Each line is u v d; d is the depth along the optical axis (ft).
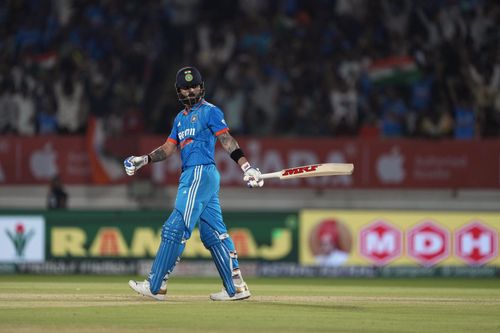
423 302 121.08
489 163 247.91
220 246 114.32
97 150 247.50
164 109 262.67
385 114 260.62
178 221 111.55
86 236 214.90
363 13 281.33
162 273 112.98
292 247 215.92
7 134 257.14
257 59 269.64
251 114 259.80
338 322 91.50
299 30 278.05
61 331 79.87
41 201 247.70
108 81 264.93
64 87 262.26
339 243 216.13
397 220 216.74
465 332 84.48
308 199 248.73
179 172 246.06
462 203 249.34
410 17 277.03
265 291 147.54
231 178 245.24
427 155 248.11
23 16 280.51
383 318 96.73
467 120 261.24
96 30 275.59
